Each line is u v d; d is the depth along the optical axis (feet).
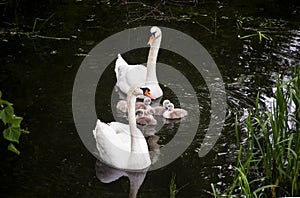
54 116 33.88
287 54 39.32
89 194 30.04
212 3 46.09
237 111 34.63
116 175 31.17
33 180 30.48
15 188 30.09
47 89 35.68
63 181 30.55
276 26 42.75
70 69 37.45
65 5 44.91
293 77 32.63
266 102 35.17
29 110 34.14
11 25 41.91
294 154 29.63
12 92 35.29
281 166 30.45
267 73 37.50
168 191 30.37
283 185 30.45
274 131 30.32
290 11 45.11
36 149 31.96
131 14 43.83
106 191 30.27
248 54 39.32
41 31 41.24
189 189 30.48
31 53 38.81
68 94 35.45
